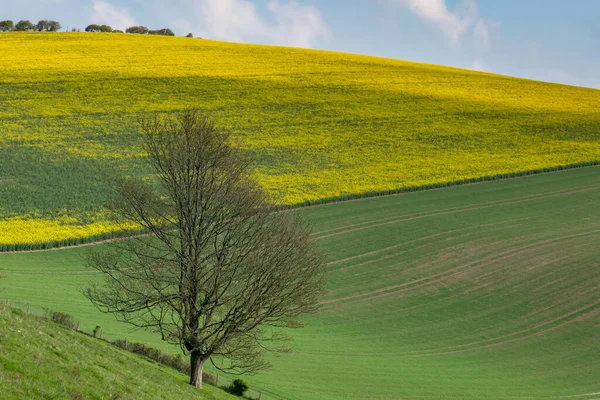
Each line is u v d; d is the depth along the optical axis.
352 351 61.47
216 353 42.16
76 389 25.02
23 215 81.50
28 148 105.75
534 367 60.75
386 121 132.75
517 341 65.94
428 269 80.31
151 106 128.38
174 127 45.12
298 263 43.00
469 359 61.72
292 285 43.31
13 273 67.12
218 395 41.56
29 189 90.12
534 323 69.62
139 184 45.12
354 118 132.88
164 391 33.31
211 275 41.66
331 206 95.50
